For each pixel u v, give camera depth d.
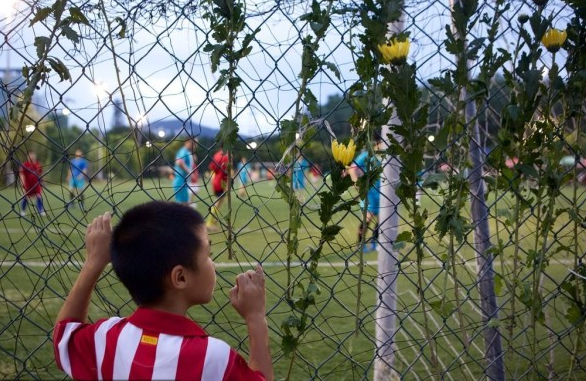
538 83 1.94
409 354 3.79
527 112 1.99
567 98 2.10
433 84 1.93
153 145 1.95
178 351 1.52
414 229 1.99
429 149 2.26
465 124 2.00
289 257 1.95
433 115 2.39
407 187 1.94
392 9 1.88
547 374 2.88
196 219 1.63
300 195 2.02
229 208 1.93
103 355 1.55
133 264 1.57
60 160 1.98
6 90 1.92
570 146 2.15
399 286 4.96
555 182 2.07
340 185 1.87
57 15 1.84
